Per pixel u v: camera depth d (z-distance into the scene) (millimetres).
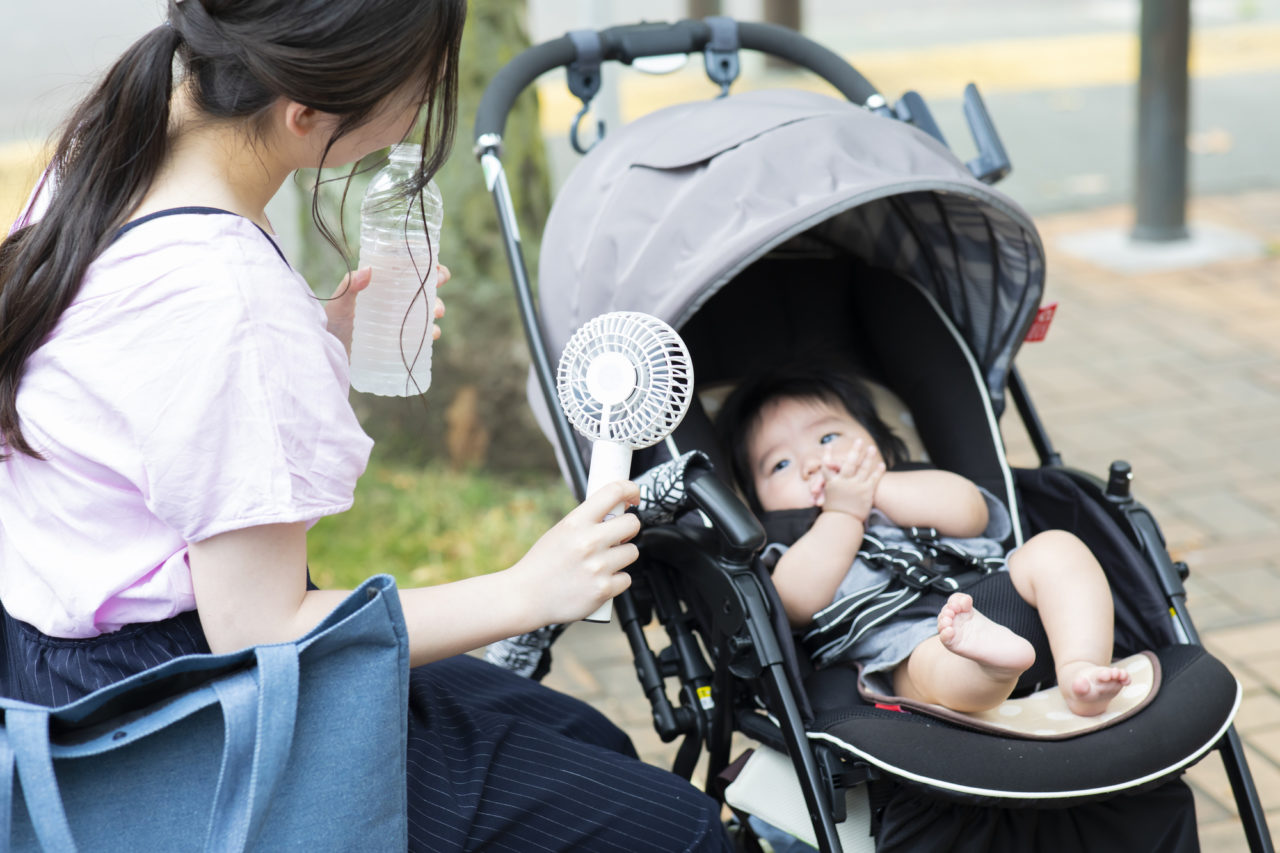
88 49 9867
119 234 1415
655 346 1749
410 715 1786
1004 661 1802
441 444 4121
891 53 11000
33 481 1455
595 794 1701
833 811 1792
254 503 1372
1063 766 1694
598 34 2545
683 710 2096
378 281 1853
